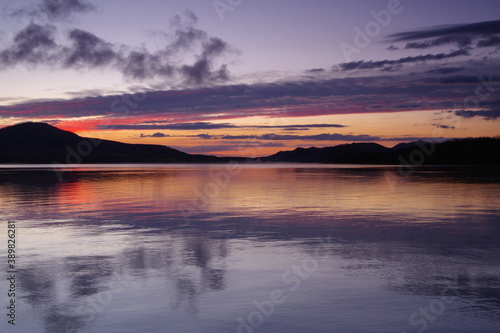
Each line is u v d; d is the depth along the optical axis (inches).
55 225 445.1
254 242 350.6
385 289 223.1
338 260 286.2
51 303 204.7
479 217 493.4
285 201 686.5
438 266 268.8
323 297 211.0
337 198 735.1
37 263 282.0
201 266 272.5
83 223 458.9
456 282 235.1
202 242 351.3
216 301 206.2
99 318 185.9
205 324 178.2
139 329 173.9
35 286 231.5
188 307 198.4
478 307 196.1
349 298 209.3
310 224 445.4
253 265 274.4
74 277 248.5
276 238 367.6
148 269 265.4
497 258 289.6
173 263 280.5
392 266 269.3
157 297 212.4
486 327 173.9
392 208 584.4
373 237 370.0
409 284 231.8
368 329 171.8
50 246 337.1
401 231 399.9
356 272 255.9
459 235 377.4
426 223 449.7
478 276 246.5
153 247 331.9
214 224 449.1
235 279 243.0
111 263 281.1
